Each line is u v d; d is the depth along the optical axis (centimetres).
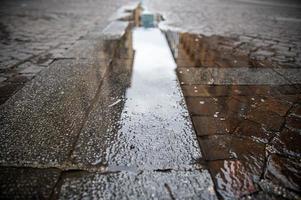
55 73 315
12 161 162
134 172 158
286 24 752
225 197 141
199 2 1370
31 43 482
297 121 221
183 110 234
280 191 146
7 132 192
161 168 161
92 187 146
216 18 830
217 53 428
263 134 200
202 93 273
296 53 444
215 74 329
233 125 212
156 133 197
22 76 321
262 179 155
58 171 156
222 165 165
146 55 398
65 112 224
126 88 276
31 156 167
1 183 145
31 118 213
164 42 484
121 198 139
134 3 1224
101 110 229
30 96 253
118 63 355
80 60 364
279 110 240
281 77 325
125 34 541
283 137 197
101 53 400
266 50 459
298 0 1547
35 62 375
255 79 316
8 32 570
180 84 295
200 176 155
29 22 694
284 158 174
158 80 301
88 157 168
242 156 174
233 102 254
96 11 934
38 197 137
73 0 1337
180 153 175
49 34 558
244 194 143
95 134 193
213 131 203
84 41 474
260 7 1209
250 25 717
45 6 1055
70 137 188
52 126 202
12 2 1149
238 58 404
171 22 724
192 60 384
